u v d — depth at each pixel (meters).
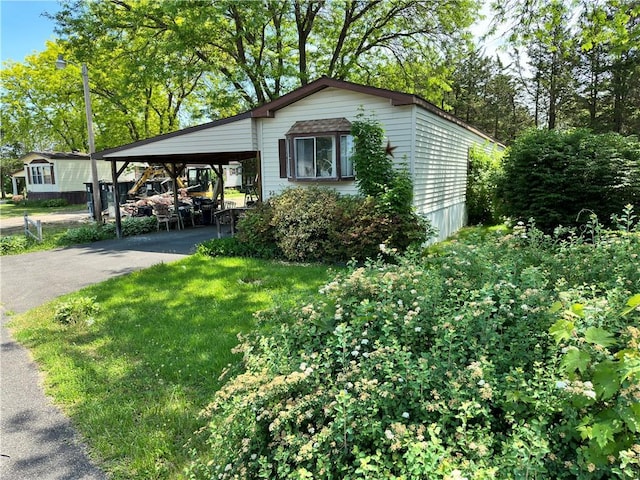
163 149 10.69
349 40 16.30
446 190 10.84
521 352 2.00
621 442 1.46
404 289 2.64
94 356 4.09
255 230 8.69
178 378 3.57
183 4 12.05
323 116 8.85
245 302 5.55
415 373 1.86
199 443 2.69
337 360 2.24
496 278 2.67
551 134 9.41
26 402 3.30
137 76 14.30
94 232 11.95
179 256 9.29
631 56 19.80
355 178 8.38
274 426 1.83
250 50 14.91
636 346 1.56
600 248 3.06
